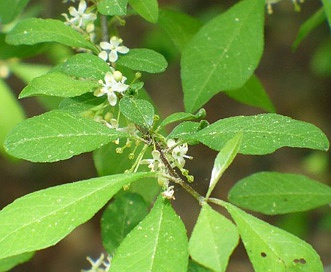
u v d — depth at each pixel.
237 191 0.38
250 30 0.38
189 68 0.37
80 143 0.29
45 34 0.33
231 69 0.37
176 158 0.30
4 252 0.26
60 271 0.85
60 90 0.30
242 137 0.28
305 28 0.43
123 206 0.36
